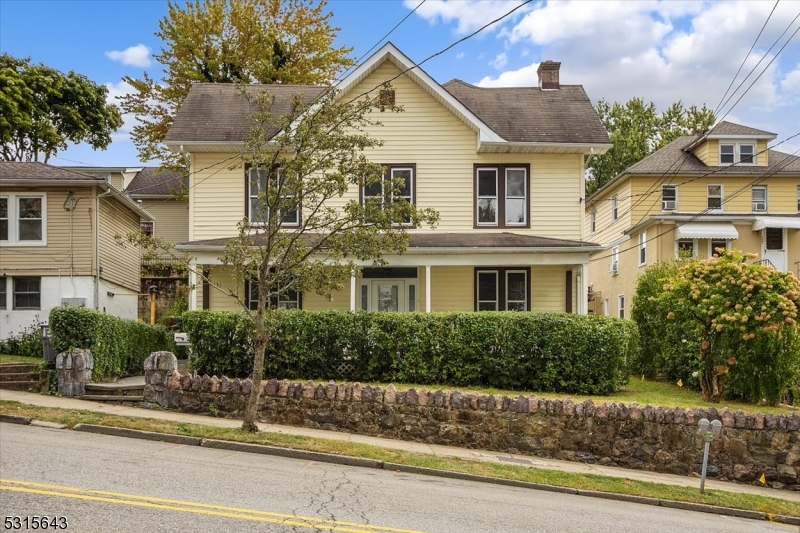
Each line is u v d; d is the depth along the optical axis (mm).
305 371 16391
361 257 12781
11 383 15898
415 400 13734
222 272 21688
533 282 22047
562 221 21984
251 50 32406
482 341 16047
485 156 21938
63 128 42656
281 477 9922
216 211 21641
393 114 21812
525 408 13555
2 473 8875
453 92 24141
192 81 32406
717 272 16109
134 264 28938
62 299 23328
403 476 11008
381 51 21500
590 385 15859
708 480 13133
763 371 15547
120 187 35875
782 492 12859
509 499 9953
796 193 34594
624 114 57219
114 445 11438
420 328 16141
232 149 21578
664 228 30797
